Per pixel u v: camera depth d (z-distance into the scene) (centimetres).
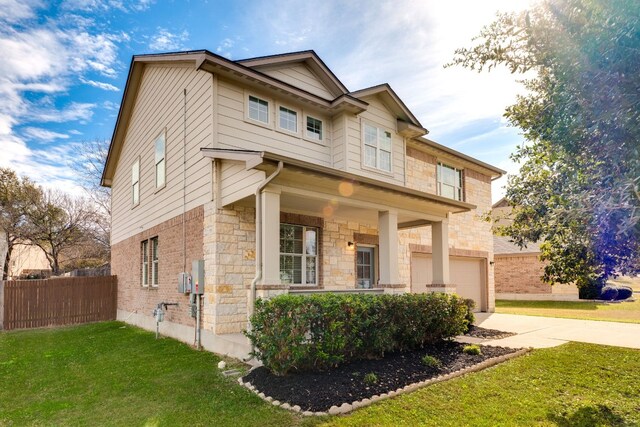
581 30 321
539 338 875
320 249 1048
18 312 1306
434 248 1064
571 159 369
